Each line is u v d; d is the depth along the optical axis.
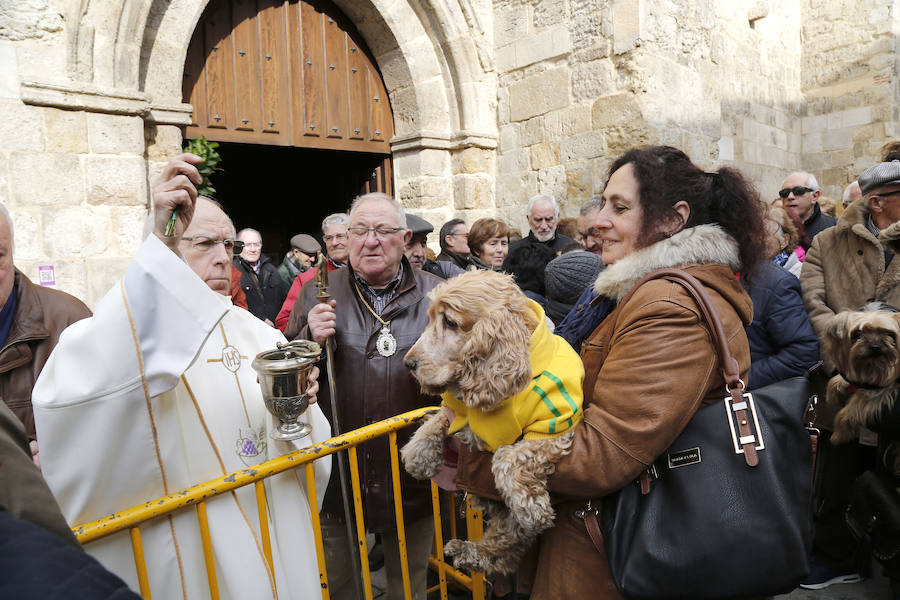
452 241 4.44
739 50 7.01
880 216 2.59
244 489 1.38
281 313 3.82
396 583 2.13
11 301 1.84
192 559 1.25
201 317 1.21
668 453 1.21
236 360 1.46
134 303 1.15
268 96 5.38
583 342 1.45
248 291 4.92
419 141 5.92
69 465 1.14
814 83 8.38
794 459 1.20
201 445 1.33
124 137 4.12
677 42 5.37
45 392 1.14
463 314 1.16
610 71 5.27
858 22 7.92
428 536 2.17
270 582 1.31
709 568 1.13
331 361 1.93
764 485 1.16
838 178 8.20
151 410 1.18
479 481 1.26
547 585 1.33
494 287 1.21
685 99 5.45
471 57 5.98
